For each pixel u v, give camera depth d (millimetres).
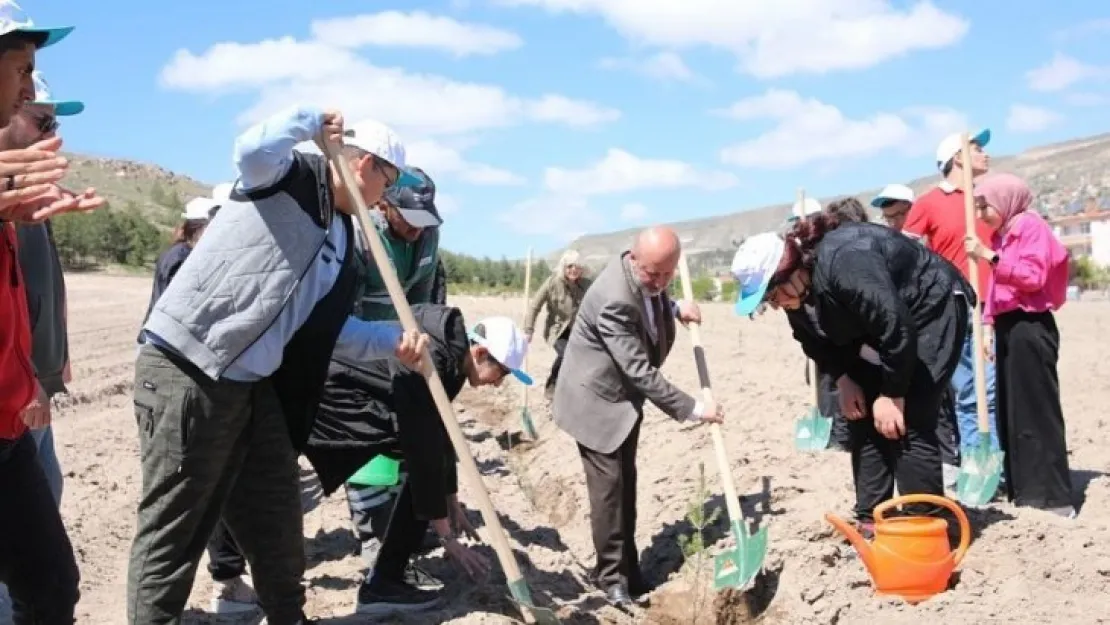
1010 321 6367
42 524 3629
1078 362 14328
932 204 7664
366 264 5840
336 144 4031
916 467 5355
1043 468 6297
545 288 10617
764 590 5570
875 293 4918
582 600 5613
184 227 5816
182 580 4000
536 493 8461
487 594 5242
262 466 4195
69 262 66312
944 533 5152
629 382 5723
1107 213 90625
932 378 5215
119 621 5414
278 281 3891
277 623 4371
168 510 3922
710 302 39812
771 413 9953
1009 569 5219
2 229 3514
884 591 5133
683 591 5785
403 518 4996
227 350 3842
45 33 3461
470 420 11047
